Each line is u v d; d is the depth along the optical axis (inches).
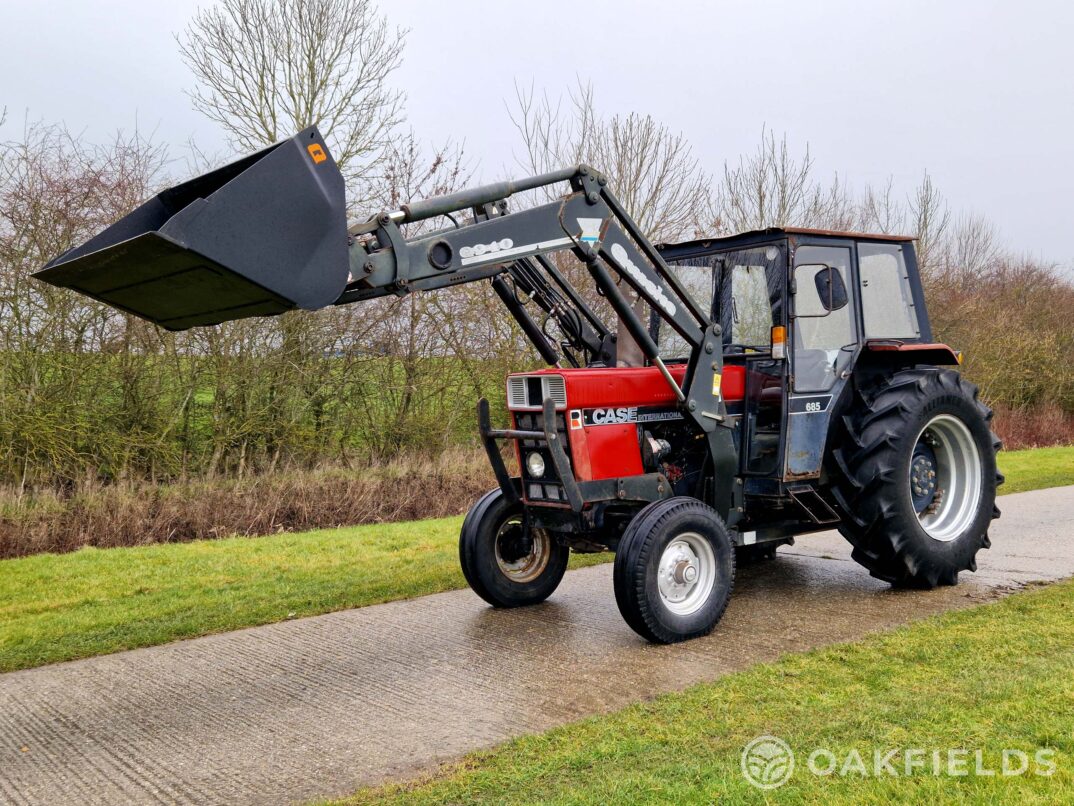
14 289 381.1
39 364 386.9
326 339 460.1
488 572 215.5
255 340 443.5
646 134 542.6
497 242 172.9
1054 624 187.3
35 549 317.7
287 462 441.1
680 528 188.2
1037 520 324.8
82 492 358.3
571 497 190.9
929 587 227.3
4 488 356.2
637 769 123.3
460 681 166.2
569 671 170.1
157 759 136.1
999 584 229.5
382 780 125.1
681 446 215.8
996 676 154.3
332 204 143.0
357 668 176.1
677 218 549.3
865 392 229.1
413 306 477.7
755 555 269.0
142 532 341.7
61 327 389.1
